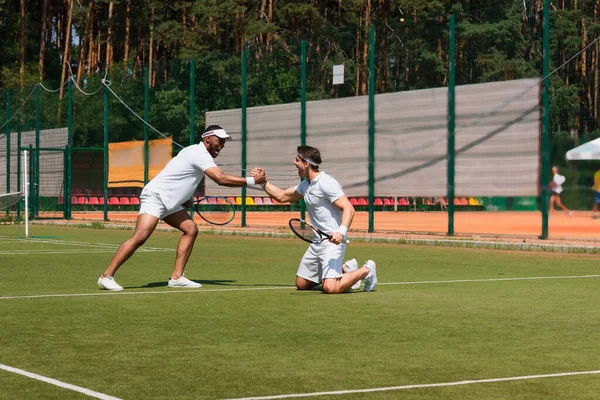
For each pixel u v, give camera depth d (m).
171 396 7.65
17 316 12.45
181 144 47.81
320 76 40.66
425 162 32.22
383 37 36.41
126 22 97.62
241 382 8.22
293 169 37.16
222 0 90.00
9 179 53.12
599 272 19.75
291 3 90.00
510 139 29.81
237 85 45.12
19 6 114.94
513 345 10.21
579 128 36.53
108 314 12.64
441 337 10.73
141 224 15.65
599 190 45.09
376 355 9.57
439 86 33.97
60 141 53.88
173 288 16.03
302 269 15.49
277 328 11.39
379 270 20.23
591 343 10.36
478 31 31.56
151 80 49.31
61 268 20.28
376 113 33.84
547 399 7.58
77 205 64.94
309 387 8.02
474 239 29.89
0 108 57.06
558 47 46.38
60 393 7.73
